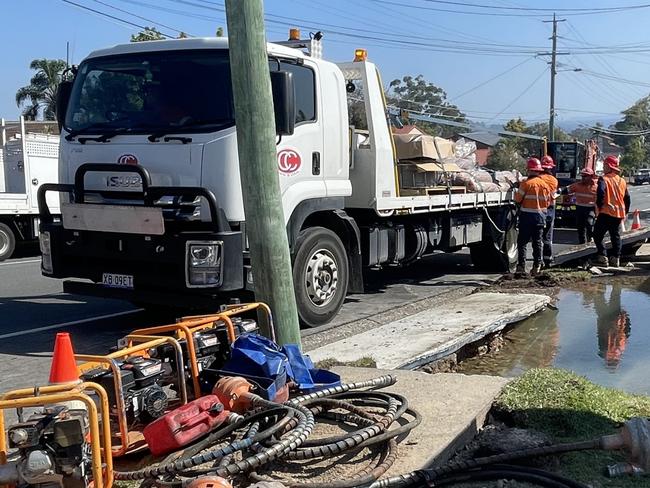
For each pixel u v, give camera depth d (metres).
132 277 6.80
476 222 11.83
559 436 4.22
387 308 9.14
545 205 11.70
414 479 3.55
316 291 7.60
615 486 3.61
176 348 4.20
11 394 3.25
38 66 41.00
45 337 7.43
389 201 8.95
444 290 10.62
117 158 6.88
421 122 13.48
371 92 8.73
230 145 6.51
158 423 3.77
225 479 3.27
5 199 13.98
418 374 5.41
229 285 6.43
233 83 5.17
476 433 4.39
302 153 7.32
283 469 3.71
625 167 90.12
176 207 6.53
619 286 11.23
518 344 7.98
